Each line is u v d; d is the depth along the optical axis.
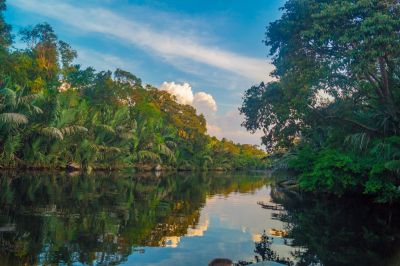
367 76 16.36
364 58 13.87
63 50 49.47
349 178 18.58
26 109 29.17
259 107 20.31
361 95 18.98
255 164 97.00
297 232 10.71
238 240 9.34
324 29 14.93
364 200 20.42
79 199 14.96
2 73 30.48
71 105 36.91
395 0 13.97
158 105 75.94
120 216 11.66
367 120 19.09
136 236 8.97
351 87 17.16
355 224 12.47
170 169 62.75
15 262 6.38
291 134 20.41
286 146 21.75
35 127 30.61
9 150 28.55
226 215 13.45
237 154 95.38
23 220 9.92
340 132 20.95
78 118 35.50
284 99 18.17
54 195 15.65
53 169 34.22
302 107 16.92
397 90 17.66
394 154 15.79
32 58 43.41
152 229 9.99
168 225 10.77
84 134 37.16
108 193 18.20
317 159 21.56
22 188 17.41
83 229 9.27
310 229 11.27
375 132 18.23
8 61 33.03
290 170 34.44
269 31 18.53
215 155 80.88
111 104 49.44
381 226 12.17
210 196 20.73
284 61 17.73
